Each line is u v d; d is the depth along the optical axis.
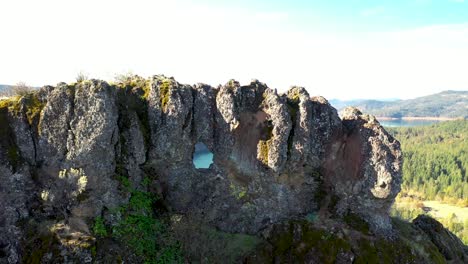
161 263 35.66
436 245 45.97
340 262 37.41
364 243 38.91
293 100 42.09
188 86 40.12
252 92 41.31
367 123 41.44
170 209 41.06
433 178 188.62
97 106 35.06
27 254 32.03
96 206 35.00
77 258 31.70
